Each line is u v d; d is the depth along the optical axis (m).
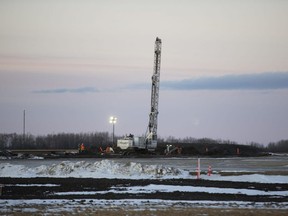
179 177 88.00
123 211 47.25
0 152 171.75
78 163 94.00
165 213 46.03
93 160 148.88
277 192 66.38
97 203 53.66
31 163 130.00
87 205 51.91
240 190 68.31
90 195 61.31
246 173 97.69
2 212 46.41
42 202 54.47
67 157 168.50
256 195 62.81
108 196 60.34
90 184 74.94
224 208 50.06
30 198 58.31
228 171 103.62
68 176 88.44
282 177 86.00
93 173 90.06
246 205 53.12
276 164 134.38
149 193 63.88
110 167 91.56
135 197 59.50
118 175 88.88
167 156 192.00
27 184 75.06
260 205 53.22
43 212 46.53
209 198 59.22
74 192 64.88
